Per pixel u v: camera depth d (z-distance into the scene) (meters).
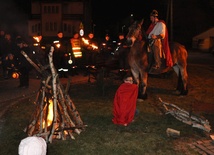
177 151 5.93
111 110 8.62
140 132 6.89
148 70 9.34
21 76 11.56
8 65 13.42
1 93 10.68
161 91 11.33
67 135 6.59
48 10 28.97
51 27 29.17
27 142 4.52
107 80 12.09
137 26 8.99
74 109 6.79
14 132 6.77
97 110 8.59
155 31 9.22
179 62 10.10
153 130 7.04
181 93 10.55
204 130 7.05
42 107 6.21
